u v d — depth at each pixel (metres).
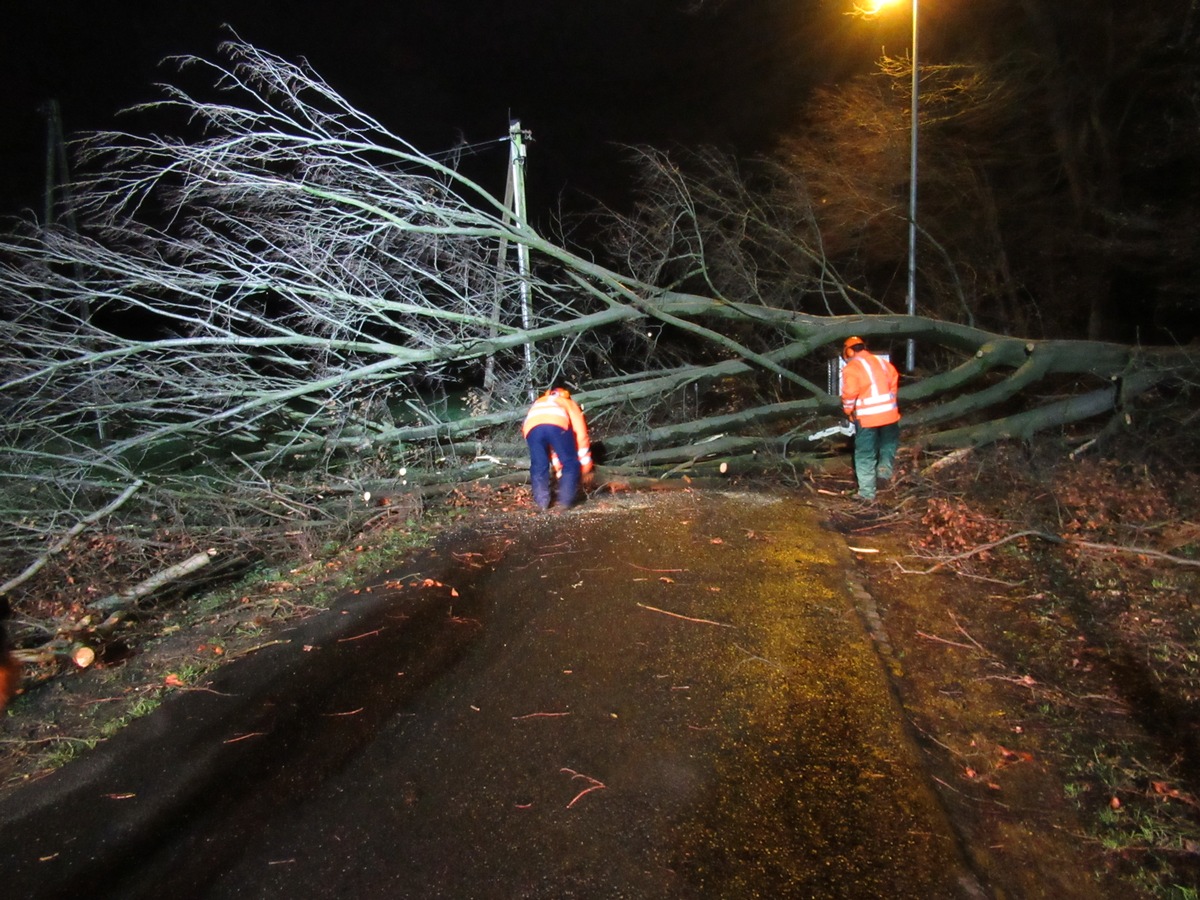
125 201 7.99
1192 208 14.09
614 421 10.20
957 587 6.00
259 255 8.45
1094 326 15.59
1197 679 4.55
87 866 3.40
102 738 4.38
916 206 15.39
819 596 5.70
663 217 10.99
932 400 12.46
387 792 3.78
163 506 7.59
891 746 3.97
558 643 5.14
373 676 4.84
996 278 16.91
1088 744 4.11
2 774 4.15
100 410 8.14
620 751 4.00
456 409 11.15
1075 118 15.66
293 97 8.30
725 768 3.84
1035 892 3.24
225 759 4.10
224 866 3.37
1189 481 8.09
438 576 6.34
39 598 6.43
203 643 5.49
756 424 9.83
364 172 8.58
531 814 3.58
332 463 8.84
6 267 7.88
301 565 6.99
